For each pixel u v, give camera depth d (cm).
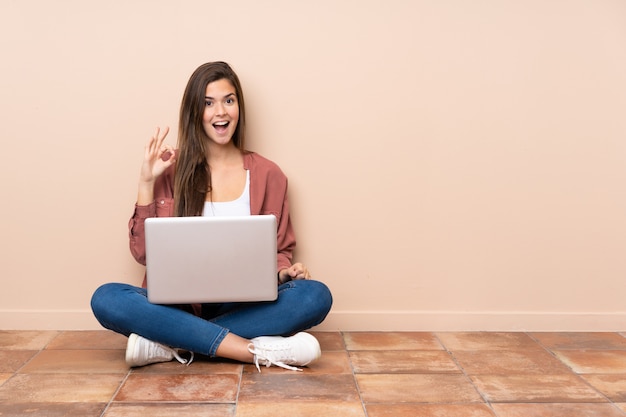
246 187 236
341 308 255
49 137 246
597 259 255
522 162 252
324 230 252
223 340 205
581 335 252
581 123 251
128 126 246
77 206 249
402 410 174
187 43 244
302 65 246
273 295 200
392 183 251
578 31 248
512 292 256
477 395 186
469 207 252
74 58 243
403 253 253
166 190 235
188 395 183
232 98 231
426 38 246
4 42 242
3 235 249
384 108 248
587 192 253
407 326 255
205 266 197
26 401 178
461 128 250
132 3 242
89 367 208
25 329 251
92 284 252
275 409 174
